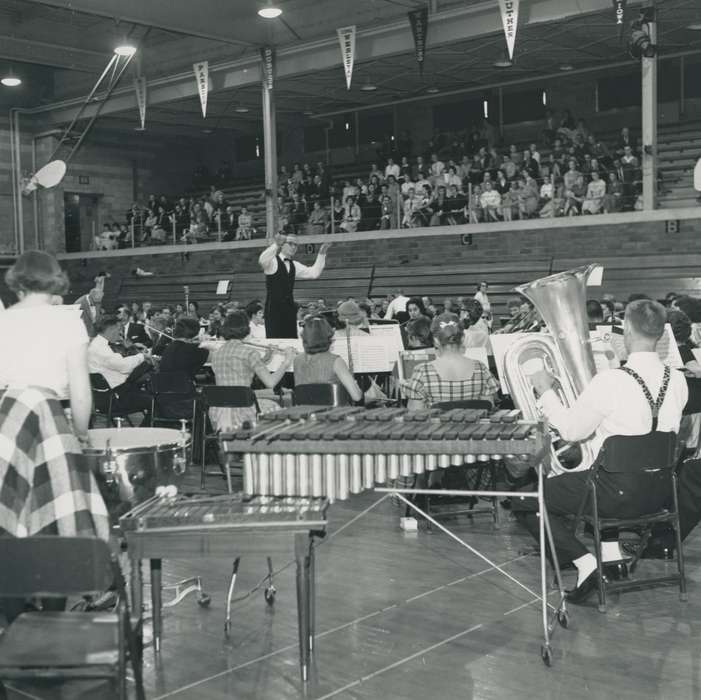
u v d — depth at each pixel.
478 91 24.30
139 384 9.58
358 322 7.63
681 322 5.52
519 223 18.64
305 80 22.17
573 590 4.24
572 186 18.36
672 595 4.33
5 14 20.44
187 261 24.08
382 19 17.42
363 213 21.41
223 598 4.43
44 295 3.48
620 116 22.38
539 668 3.51
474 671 3.50
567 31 18.12
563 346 4.27
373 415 3.92
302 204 22.83
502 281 19.08
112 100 23.34
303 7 18.47
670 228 17.05
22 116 25.67
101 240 26.03
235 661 3.65
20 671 2.79
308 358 6.09
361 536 5.54
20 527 3.26
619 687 3.33
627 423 4.03
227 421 6.55
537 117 23.58
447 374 5.57
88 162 27.09
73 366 3.42
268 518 3.30
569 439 4.06
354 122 26.66
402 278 20.38
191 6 17.23
